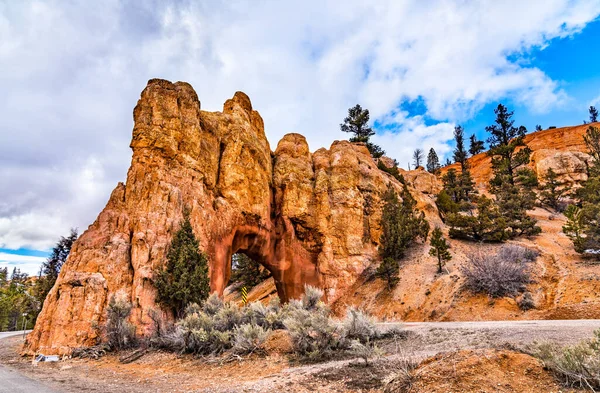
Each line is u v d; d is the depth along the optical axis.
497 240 36.81
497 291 24.70
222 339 14.98
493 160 65.06
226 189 30.66
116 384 11.50
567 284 23.27
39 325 18.94
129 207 23.86
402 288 31.16
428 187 61.91
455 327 15.24
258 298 44.97
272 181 38.06
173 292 20.66
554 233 37.50
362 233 38.31
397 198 40.00
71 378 12.75
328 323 13.87
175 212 24.16
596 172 49.44
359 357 11.63
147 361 15.59
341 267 35.81
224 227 28.53
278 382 9.52
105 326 18.67
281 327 16.80
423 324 19.12
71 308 18.97
